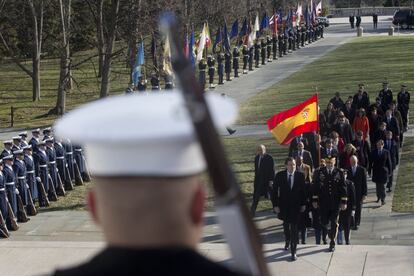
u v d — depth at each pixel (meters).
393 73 78.38
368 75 78.50
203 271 2.71
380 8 181.62
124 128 2.75
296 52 107.56
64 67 67.12
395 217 31.77
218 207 2.70
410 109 57.50
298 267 23.80
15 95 80.62
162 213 2.78
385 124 39.91
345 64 90.06
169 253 2.75
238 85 78.81
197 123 2.64
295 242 24.50
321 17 147.00
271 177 31.75
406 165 40.78
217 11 91.06
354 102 48.44
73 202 35.97
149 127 2.74
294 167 25.70
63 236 30.94
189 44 68.31
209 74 77.00
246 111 61.34
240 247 2.76
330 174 26.98
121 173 2.77
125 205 2.77
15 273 23.00
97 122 2.79
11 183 32.44
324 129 42.03
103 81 66.44
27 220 33.12
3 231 30.81
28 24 84.62
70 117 2.90
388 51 101.00
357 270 22.83
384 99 50.47
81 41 89.31
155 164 2.77
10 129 60.34
